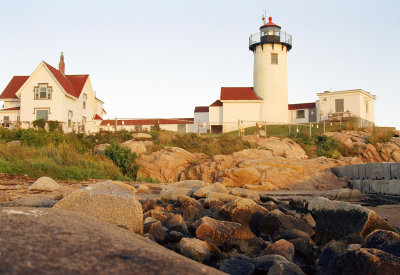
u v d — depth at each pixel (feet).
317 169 65.67
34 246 7.19
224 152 79.05
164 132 89.15
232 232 19.40
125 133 85.76
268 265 13.60
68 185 41.93
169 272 7.00
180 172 69.92
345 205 20.38
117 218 16.62
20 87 122.31
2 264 6.31
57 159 56.39
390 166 47.06
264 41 141.59
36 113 114.52
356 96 137.69
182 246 15.87
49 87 114.93
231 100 139.85
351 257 11.94
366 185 51.55
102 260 7.09
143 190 44.70
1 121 116.78
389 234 14.83
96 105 145.89
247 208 23.57
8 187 35.12
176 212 29.35
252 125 139.13
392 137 89.35
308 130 118.83
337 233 20.22
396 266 11.08
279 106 140.26
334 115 136.05
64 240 7.70
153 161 70.23
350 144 88.53
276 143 86.22
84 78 132.67
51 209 10.46
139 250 7.82
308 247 17.62
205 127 146.82
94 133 88.33
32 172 46.60
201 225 18.61
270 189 57.62
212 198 30.27
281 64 142.61
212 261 15.96
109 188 18.98
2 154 53.57
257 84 144.25
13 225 8.20
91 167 58.44
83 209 16.48
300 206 33.81
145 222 19.79
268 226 22.48
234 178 62.54
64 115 114.83
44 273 6.27
